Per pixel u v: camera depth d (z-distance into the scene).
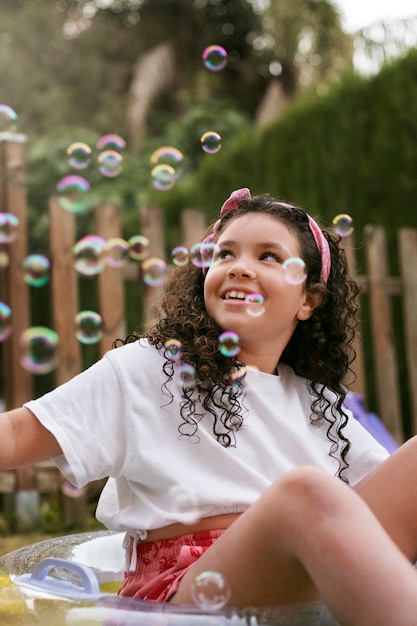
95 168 6.37
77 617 0.99
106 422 1.21
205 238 1.56
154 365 1.27
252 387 1.32
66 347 2.87
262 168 4.47
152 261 2.43
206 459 1.22
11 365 2.84
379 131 3.80
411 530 1.18
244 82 9.02
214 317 1.34
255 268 1.33
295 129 4.23
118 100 8.39
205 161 4.91
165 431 1.22
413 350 3.52
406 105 3.70
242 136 4.68
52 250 2.88
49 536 2.77
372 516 0.94
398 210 3.74
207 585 0.98
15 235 2.85
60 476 2.96
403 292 3.52
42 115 7.95
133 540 1.24
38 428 1.17
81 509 2.95
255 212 1.40
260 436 1.28
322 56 7.87
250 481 1.21
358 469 1.40
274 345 1.38
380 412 3.42
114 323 2.94
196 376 1.27
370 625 0.88
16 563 1.28
